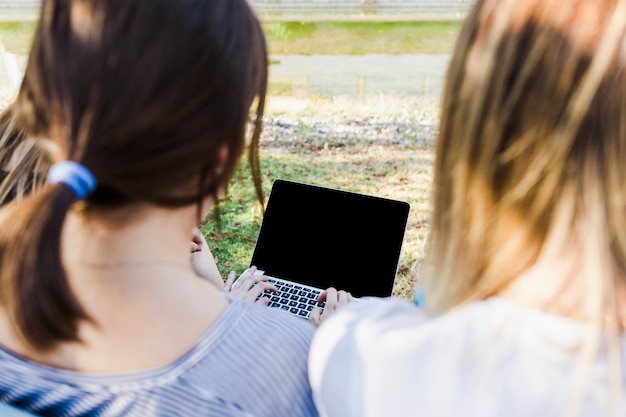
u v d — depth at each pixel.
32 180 1.14
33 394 0.79
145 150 0.67
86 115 0.65
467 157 0.65
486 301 0.66
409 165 3.73
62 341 0.70
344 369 0.73
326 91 5.03
